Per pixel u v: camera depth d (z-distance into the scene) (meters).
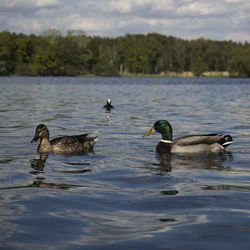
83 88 56.47
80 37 176.50
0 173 8.14
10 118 18.58
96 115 20.42
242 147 11.48
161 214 5.50
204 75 198.50
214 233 4.76
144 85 72.31
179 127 15.73
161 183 7.38
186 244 4.43
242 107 25.19
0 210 5.65
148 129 15.32
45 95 38.25
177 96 38.28
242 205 5.91
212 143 10.65
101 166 9.00
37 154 10.45
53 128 15.39
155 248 4.32
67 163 9.32
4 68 148.88
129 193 6.64
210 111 22.47
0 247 4.34
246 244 4.41
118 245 4.41
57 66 155.00
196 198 6.30
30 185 7.16
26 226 5.00
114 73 172.50
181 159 9.88
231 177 7.90
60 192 6.68
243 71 164.50
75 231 4.84
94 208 5.77
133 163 9.38
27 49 162.50
